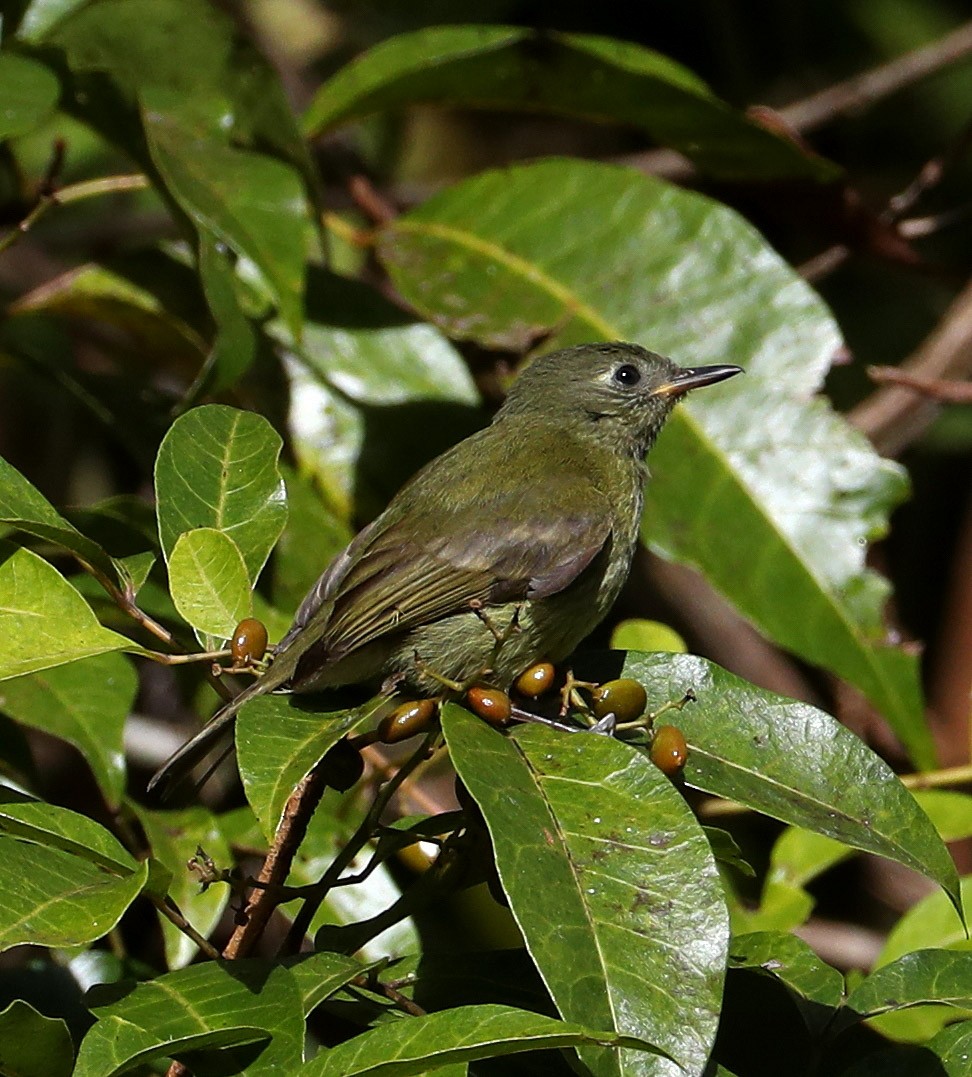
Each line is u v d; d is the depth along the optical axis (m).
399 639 9.00
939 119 16.66
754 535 10.42
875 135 16.72
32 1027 5.66
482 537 9.02
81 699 8.55
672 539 10.35
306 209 9.98
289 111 10.68
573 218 11.25
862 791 6.93
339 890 9.00
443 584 8.90
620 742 6.32
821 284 16.03
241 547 7.22
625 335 10.95
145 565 7.04
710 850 5.91
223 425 7.54
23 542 8.38
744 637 14.57
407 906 6.74
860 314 15.95
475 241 11.29
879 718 13.22
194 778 11.57
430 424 11.16
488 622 6.64
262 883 6.46
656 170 15.30
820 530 10.45
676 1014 5.58
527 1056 6.74
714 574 10.30
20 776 8.97
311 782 6.85
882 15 16.73
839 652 10.24
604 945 5.69
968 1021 6.64
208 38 10.50
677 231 11.11
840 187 12.96
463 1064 5.56
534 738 6.40
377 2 16.69
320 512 10.16
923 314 15.90
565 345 10.91
